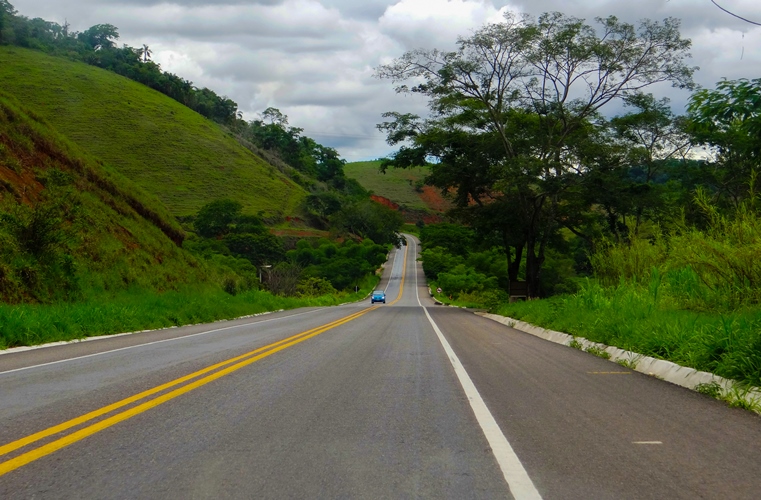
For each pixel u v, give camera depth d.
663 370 8.88
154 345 13.69
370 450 4.95
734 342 7.98
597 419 6.04
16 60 163.00
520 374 9.09
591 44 32.25
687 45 31.23
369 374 9.05
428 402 6.92
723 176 34.78
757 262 11.72
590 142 33.19
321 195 157.12
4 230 21.70
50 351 12.47
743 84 10.08
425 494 3.93
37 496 3.86
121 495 3.89
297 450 4.95
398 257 146.88
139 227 34.88
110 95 163.12
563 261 69.50
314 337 15.71
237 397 7.18
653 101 33.47
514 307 27.86
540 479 4.21
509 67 33.72
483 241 43.47
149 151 147.88
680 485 4.07
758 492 3.92
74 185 30.95
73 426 5.68
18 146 28.25
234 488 4.04
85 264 25.80
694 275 14.15
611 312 14.48
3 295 19.31
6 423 5.80
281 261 108.56
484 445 5.11
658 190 34.22
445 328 19.88
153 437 5.33
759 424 5.79
